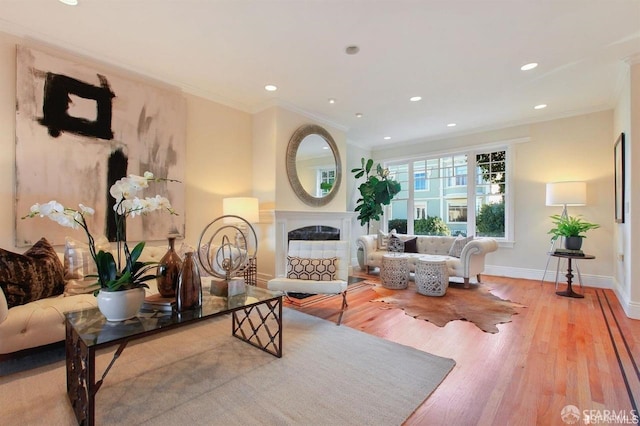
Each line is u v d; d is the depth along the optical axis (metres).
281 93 3.99
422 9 2.32
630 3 2.23
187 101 3.81
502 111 4.64
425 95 4.02
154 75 3.44
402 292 4.10
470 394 1.77
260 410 1.60
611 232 4.31
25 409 1.61
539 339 2.55
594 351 2.31
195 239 3.87
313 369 2.03
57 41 2.77
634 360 2.17
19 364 2.11
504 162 5.37
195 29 2.60
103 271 1.72
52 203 1.54
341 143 5.39
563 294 3.94
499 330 2.75
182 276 1.92
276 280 3.08
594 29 2.56
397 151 6.67
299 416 1.56
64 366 2.08
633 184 3.06
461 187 5.84
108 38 2.74
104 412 1.58
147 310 1.90
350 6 2.29
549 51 2.92
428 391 1.79
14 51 2.59
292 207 4.53
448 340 2.53
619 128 3.83
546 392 1.79
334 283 2.98
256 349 2.33
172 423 1.50
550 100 4.18
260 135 4.47
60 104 2.79
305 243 3.70
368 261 5.42
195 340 2.50
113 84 3.12
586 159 4.53
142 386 1.82
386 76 3.47
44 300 2.24
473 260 4.43
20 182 2.59
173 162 3.60
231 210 3.81
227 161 4.26
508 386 1.85
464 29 2.57
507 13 2.36
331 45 2.83
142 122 3.33
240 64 3.21
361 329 2.78
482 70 3.31
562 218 4.39
